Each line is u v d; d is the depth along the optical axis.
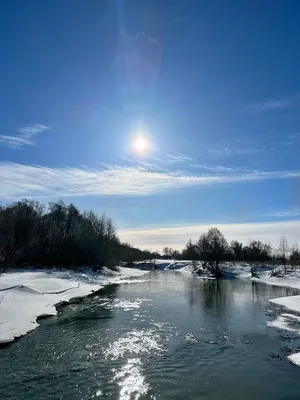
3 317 25.14
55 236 82.12
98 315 30.73
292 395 14.62
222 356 19.58
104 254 86.31
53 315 30.36
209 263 91.88
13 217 83.50
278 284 62.41
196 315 31.12
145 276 86.12
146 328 26.02
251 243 128.25
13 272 55.25
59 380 16.06
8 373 16.81
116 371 17.23
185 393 14.78
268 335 24.08
